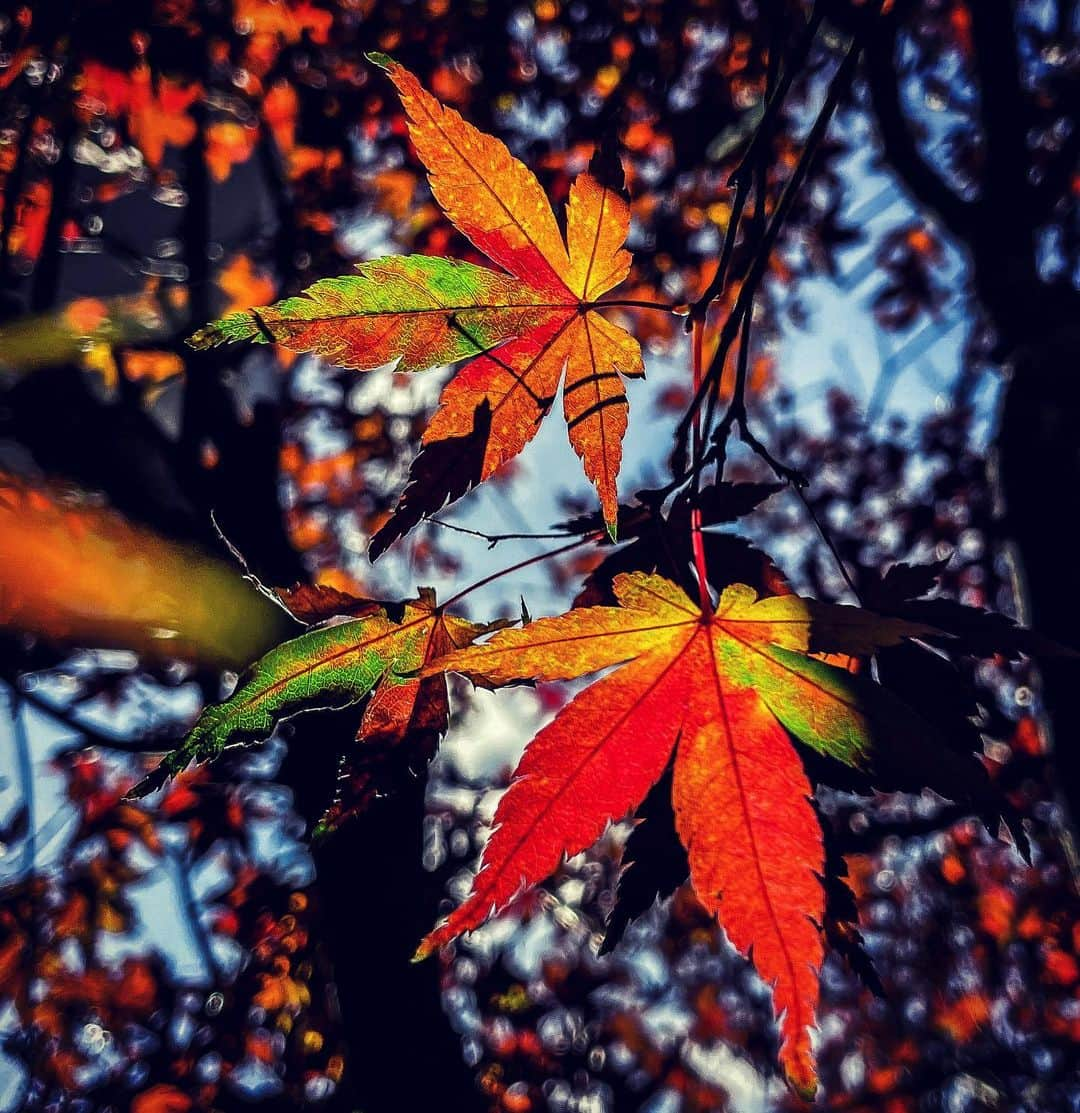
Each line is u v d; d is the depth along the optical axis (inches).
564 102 213.9
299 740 134.8
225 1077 230.2
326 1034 232.1
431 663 28.1
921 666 33.6
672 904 343.9
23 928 226.7
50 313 171.8
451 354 32.4
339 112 209.0
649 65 208.2
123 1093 227.9
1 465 173.3
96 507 173.6
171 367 190.1
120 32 161.0
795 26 134.5
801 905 24.1
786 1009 22.9
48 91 155.8
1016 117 134.4
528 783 26.0
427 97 32.4
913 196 150.2
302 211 219.5
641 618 28.9
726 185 35.2
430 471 31.7
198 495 175.5
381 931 168.4
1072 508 107.6
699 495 35.1
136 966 236.8
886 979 350.3
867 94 151.1
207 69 179.9
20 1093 230.7
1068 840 111.5
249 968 231.0
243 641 162.2
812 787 25.8
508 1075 279.6
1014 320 121.9
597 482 32.8
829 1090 348.2
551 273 33.4
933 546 283.9
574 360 33.4
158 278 195.8
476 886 24.6
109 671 218.8
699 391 34.1
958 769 26.5
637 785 26.2
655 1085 317.4
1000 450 119.3
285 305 30.7
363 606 33.7
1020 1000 321.1
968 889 317.4
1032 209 128.3
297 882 233.8
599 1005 322.0
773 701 27.4
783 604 29.0
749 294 33.4
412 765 33.1
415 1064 171.2
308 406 266.5
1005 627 33.5
